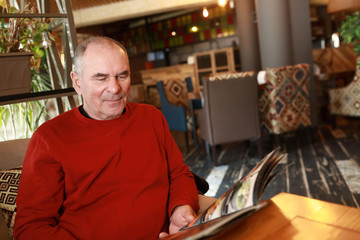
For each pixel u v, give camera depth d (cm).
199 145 476
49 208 115
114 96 117
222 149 447
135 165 124
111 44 118
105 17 816
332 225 82
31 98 150
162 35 1004
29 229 110
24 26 168
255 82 364
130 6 800
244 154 410
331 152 369
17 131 192
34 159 116
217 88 357
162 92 493
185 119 470
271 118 412
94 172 118
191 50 984
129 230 118
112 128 123
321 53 691
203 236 74
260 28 489
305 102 424
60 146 117
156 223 124
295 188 279
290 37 480
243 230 85
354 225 81
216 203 97
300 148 403
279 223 86
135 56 1039
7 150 136
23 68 146
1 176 125
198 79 789
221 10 930
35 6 193
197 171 365
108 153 120
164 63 1012
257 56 729
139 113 133
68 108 185
